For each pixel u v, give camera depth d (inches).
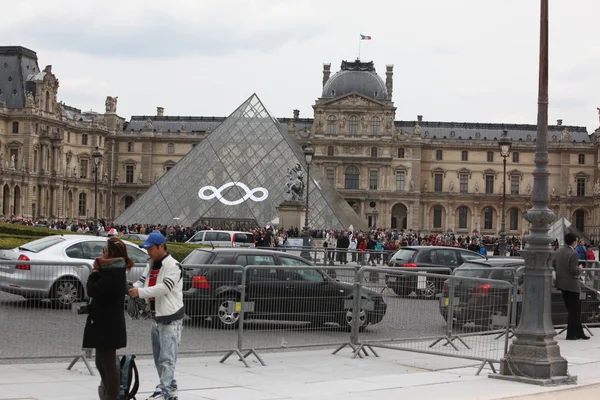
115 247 770.2
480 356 1186.0
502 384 999.6
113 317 758.5
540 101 1060.5
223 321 1089.4
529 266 1043.3
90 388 892.6
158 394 828.0
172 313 831.1
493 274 1551.4
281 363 1117.1
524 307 1044.5
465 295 1197.1
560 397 925.8
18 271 964.0
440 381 1015.0
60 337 989.8
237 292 1095.0
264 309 1113.4
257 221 4564.5
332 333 1197.7
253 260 1427.2
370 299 1220.5
